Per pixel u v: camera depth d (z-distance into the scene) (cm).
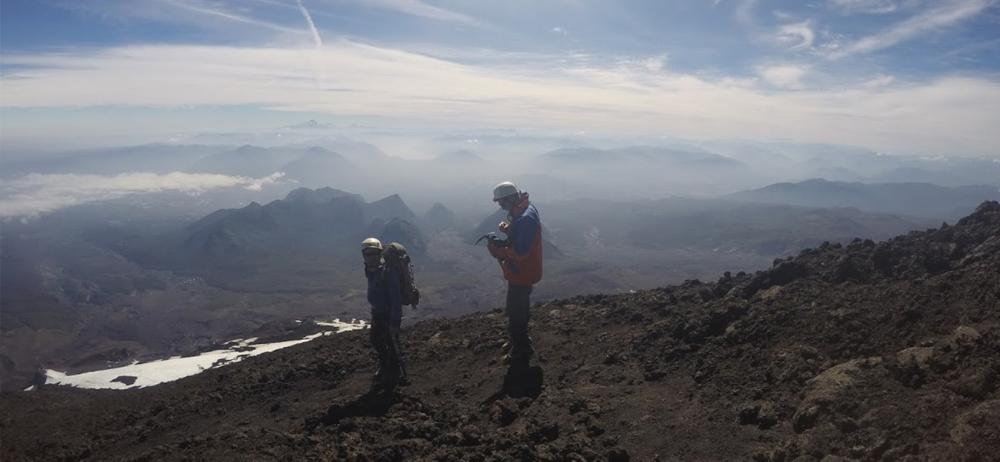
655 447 1171
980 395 929
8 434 2258
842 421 1004
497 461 1167
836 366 1190
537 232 1648
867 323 1357
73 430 2209
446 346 2086
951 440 855
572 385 1563
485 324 2319
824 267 1830
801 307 1555
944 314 1268
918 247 1766
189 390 2367
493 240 1694
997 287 1248
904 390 1032
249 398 1994
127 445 1819
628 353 1678
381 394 1666
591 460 1141
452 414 1483
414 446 1291
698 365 1486
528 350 1759
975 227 1805
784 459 996
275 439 1398
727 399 1287
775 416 1145
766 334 1491
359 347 2375
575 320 2098
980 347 1032
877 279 1673
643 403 1361
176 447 1469
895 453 890
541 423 1319
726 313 1662
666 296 2131
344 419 1477
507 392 1598
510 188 1650
